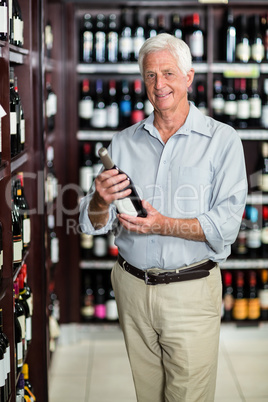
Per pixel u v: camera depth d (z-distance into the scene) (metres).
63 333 3.95
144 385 2.36
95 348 3.89
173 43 2.11
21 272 2.49
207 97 3.95
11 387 1.97
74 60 3.83
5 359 1.91
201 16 4.01
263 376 3.43
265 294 4.09
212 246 2.14
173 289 2.17
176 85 2.12
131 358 2.33
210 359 2.22
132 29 3.95
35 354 2.88
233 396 3.17
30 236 2.82
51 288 3.63
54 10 3.78
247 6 3.94
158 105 2.15
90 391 3.24
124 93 4.00
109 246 4.08
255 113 3.98
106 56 3.96
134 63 3.87
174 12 4.02
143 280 2.21
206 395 2.25
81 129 3.91
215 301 2.22
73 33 3.80
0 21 1.87
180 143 2.21
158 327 2.21
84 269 4.24
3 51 1.87
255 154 4.19
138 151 2.29
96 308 4.08
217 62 3.90
